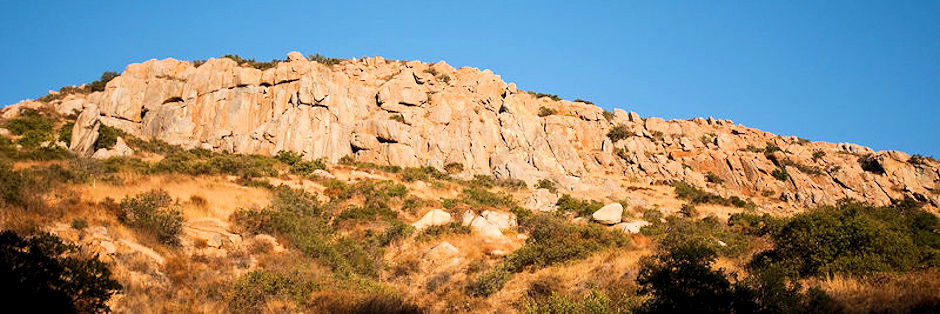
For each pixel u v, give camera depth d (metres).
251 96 59.25
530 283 18.83
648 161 69.81
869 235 16.06
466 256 24.12
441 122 64.56
